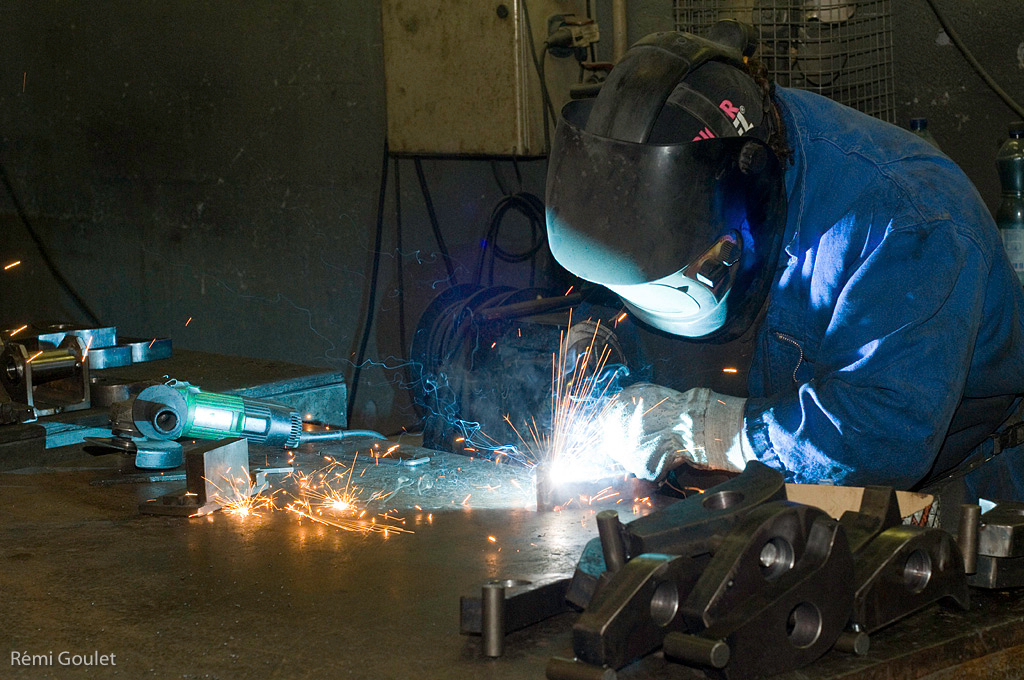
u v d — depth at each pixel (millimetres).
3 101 4930
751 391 1843
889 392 1406
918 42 2973
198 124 4320
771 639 924
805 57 2906
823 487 1278
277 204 4176
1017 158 2568
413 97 3365
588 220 1371
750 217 1426
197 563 1307
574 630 922
